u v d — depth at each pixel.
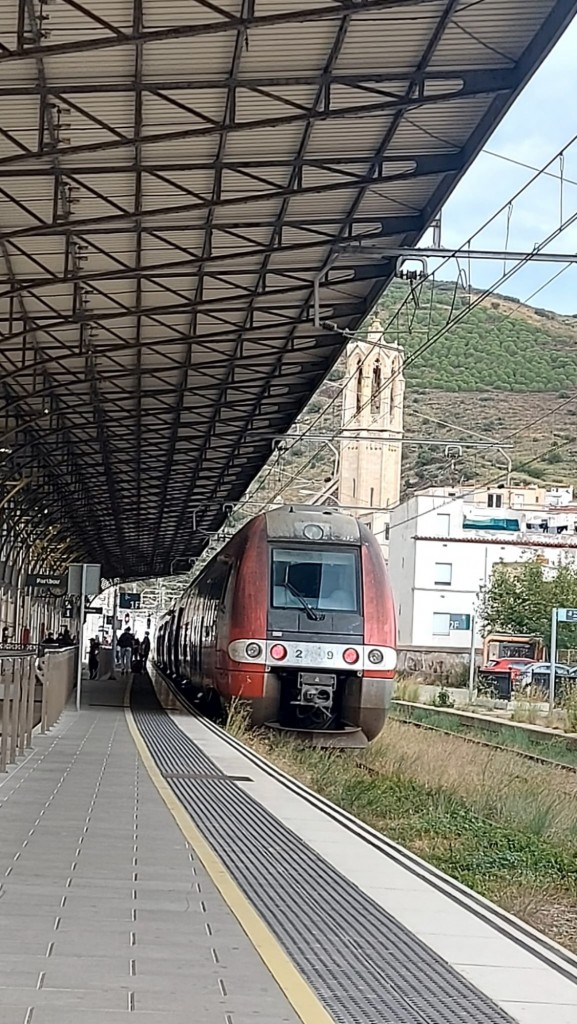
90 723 22.80
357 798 16.67
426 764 20.98
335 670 22.28
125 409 34.28
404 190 19.23
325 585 22.73
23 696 15.97
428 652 64.38
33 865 8.33
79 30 14.23
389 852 9.80
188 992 5.44
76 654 31.58
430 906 7.84
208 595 27.95
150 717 25.55
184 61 15.12
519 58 15.12
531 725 31.41
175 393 31.84
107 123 16.75
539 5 13.93
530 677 51.44
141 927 6.69
